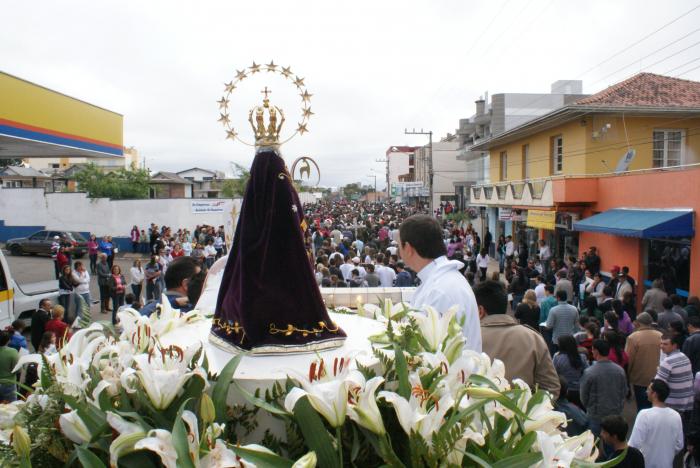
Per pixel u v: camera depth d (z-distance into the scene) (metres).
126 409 1.92
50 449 1.91
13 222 32.44
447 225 34.16
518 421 2.04
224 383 1.94
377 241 25.12
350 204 93.81
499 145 27.91
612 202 17.09
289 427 1.96
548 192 19.34
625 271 13.18
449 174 58.28
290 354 2.46
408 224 3.66
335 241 20.89
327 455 1.82
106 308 16.25
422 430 1.83
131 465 1.77
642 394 7.88
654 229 13.11
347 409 1.83
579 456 2.13
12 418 2.10
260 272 2.61
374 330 2.93
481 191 29.75
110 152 18.34
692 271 13.12
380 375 2.15
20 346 8.23
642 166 18.50
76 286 13.95
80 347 2.29
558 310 10.15
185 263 5.38
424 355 2.12
